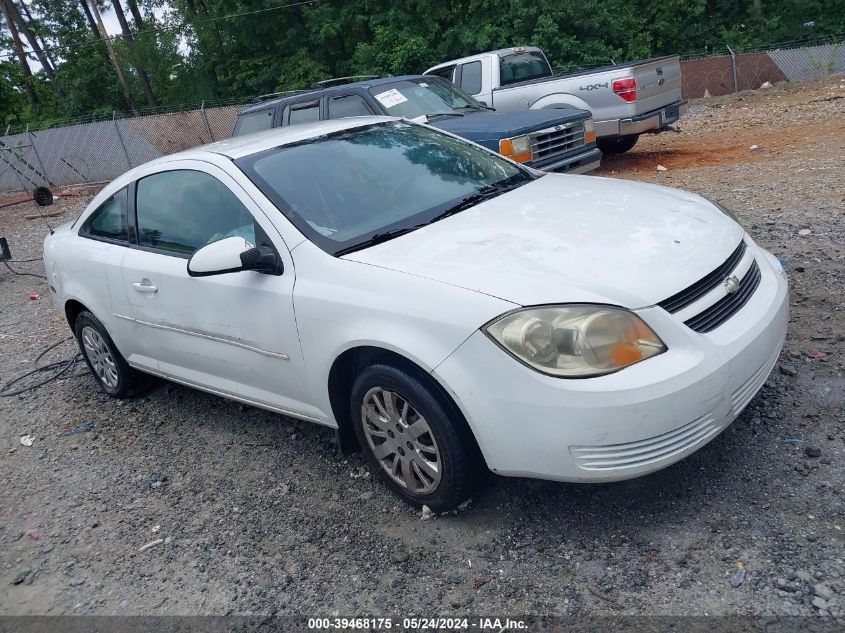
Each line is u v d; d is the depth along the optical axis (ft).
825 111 44.70
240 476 13.53
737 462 11.03
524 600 9.30
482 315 9.59
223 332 13.17
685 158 37.37
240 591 10.50
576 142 29.17
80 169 75.10
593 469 9.27
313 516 11.89
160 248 14.65
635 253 10.32
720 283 10.38
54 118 124.88
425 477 11.03
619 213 11.78
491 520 10.89
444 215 12.53
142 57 105.91
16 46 132.46
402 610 9.54
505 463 9.78
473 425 9.83
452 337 9.77
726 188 28.17
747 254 11.52
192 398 17.37
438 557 10.38
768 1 93.35
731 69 65.21
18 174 71.72
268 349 12.44
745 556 9.25
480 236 11.32
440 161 14.46
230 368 13.55
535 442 9.41
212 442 15.05
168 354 14.99
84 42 117.60
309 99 30.78
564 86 35.91
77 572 11.64
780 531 9.54
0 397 19.38
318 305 11.27
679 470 11.11
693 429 9.42
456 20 85.46
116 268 15.43
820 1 90.43
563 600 9.18
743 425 11.89
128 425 16.56
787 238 20.27
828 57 62.49
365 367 11.46
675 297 9.73
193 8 108.68
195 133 74.28
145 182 15.34
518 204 12.62
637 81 34.76
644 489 10.87
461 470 10.39
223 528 12.05
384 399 11.06
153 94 119.34
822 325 14.76
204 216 13.69
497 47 80.02
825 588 8.53
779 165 31.09
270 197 12.62
